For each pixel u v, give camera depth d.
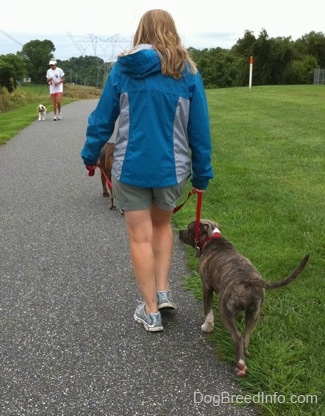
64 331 3.71
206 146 3.43
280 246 5.12
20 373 3.22
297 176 8.13
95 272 4.71
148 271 3.67
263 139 12.06
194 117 3.35
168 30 3.29
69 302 4.14
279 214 6.10
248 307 3.13
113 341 3.59
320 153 10.16
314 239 5.29
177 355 3.42
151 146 3.29
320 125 14.62
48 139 13.03
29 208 6.74
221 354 3.40
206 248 3.66
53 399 2.98
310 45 72.00
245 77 59.66
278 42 58.34
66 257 5.07
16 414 2.86
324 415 2.75
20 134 14.06
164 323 3.83
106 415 2.85
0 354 3.42
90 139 3.47
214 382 3.13
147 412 2.87
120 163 3.38
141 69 3.19
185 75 3.27
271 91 30.70
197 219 3.76
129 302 4.16
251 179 7.83
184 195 6.99
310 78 59.81
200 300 4.16
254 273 3.21
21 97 31.36
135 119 3.28
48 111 21.83
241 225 5.72
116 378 3.18
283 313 3.80
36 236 5.66
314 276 4.43
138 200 3.49
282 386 2.99
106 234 5.73
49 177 8.61
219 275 3.34
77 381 3.15
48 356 3.41
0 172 9.04
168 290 3.97
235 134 12.91
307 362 3.23
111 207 6.66
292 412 2.79
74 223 6.12
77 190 7.72
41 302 4.14
